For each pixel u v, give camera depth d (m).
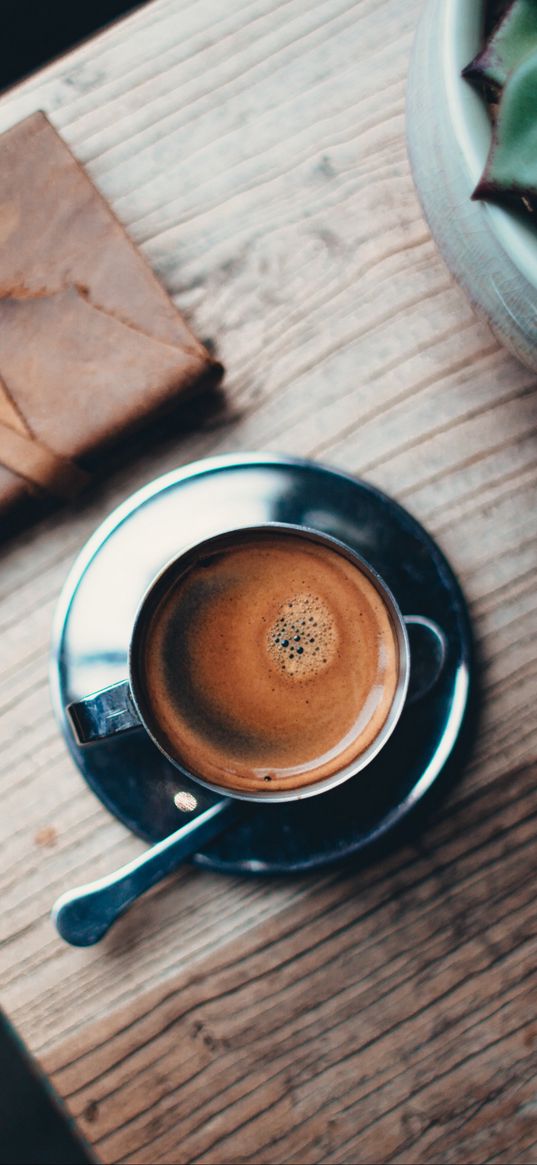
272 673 0.34
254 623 0.34
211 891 0.35
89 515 0.35
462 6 0.29
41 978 0.34
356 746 0.33
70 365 0.33
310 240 0.36
